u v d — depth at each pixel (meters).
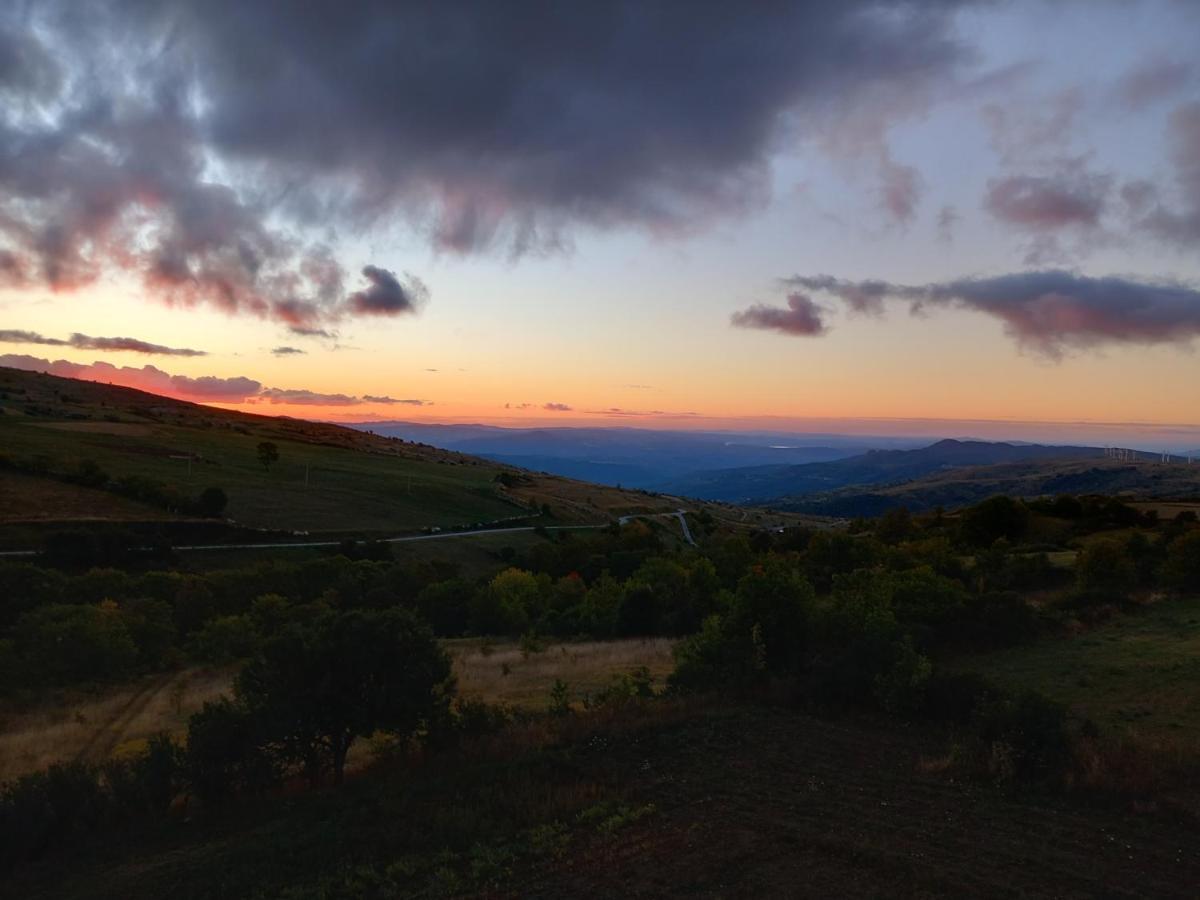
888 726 18.39
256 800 15.44
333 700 16.02
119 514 75.38
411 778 15.68
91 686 30.53
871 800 13.99
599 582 59.19
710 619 23.75
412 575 58.62
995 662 25.84
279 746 16.45
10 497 74.06
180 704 26.80
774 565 25.97
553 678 28.61
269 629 41.19
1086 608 33.31
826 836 12.44
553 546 81.75
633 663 31.72
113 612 35.66
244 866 12.29
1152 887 10.73
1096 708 19.31
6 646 30.80
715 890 10.90
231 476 108.69
